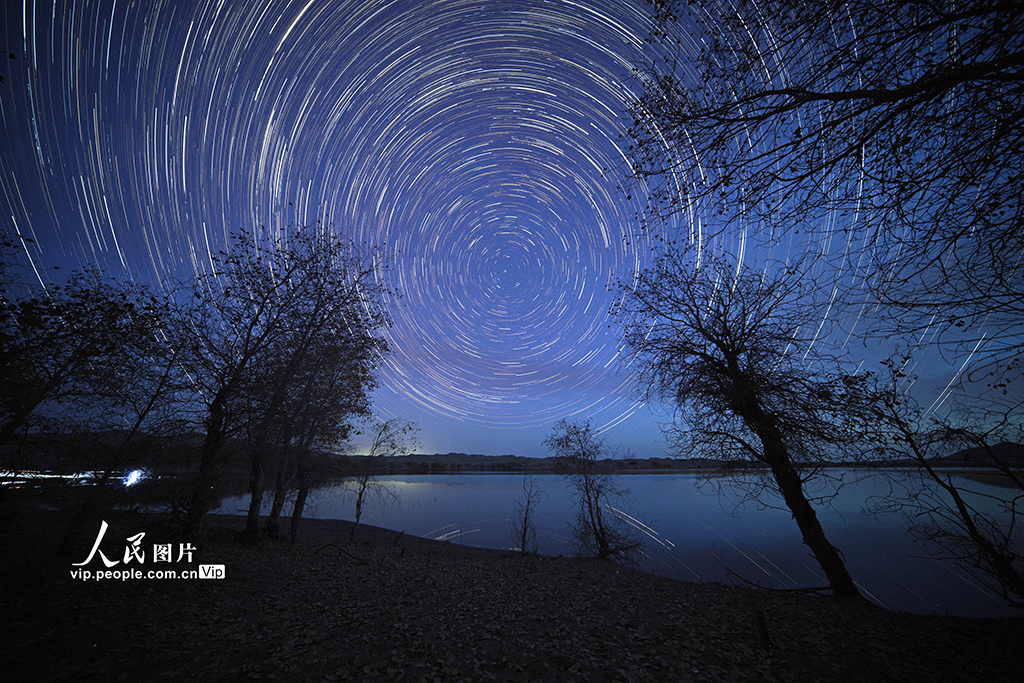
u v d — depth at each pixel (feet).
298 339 59.21
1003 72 10.62
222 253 55.47
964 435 23.36
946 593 57.93
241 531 64.49
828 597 40.81
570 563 68.64
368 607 34.81
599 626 31.22
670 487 258.57
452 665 24.04
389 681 22.11
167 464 45.65
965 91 11.50
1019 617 33.68
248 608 33.58
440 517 162.20
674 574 72.79
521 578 50.29
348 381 69.36
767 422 38.93
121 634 27.32
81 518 40.63
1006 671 23.15
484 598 39.19
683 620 32.96
